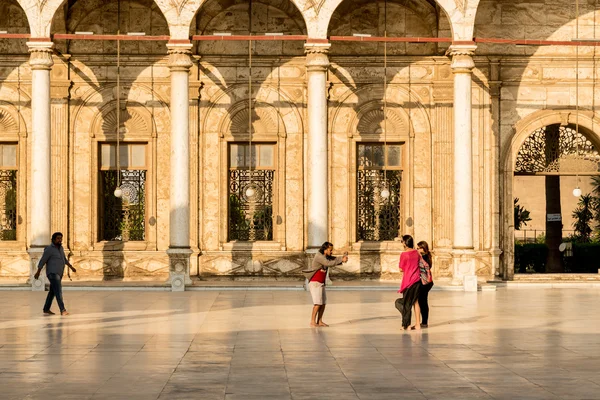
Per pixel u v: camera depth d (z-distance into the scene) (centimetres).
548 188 3934
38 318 2284
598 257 4075
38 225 3061
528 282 3284
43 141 3058
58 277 2369
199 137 3384
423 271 2095
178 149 3073
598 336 1933
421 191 3409
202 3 3072
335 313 2409
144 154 3412
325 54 3075
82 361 1600
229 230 3412
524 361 1595
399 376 1447
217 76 3397
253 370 1505
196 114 3381
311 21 3064
